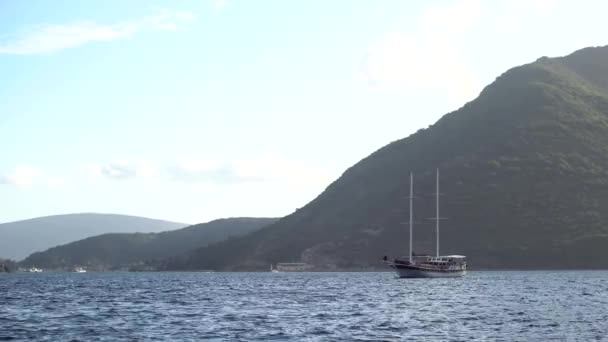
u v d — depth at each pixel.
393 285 161.38
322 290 144.12
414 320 76.75
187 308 96.56
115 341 61.94
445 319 77.62
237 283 196.62
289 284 181.62
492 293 125.50
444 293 126.75
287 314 85.19
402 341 60.41
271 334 65.50
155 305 103.62
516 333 65.00
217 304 104.12
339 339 61.94
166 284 198.00
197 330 69.00
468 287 148.12
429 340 60.88
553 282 171.00
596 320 75.56
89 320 80.19
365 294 126.31
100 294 138.75
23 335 66.31
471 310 88.75
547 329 67.94
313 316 82.19
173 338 63.47
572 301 103.56
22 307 101.12
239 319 79.25
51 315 87.25
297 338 62.81
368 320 77.06
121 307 100.00
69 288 173.62
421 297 115.88
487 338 61.91
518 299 108.69
